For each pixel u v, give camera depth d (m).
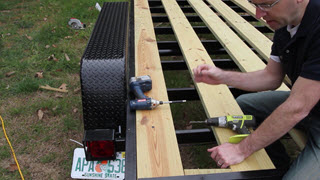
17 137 2.77
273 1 1.25
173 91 2.25
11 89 3.40
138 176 1.35
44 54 4.16
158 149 1.50
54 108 3.12
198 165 2.62
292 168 1.43
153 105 1.75
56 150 2.65
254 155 1.50
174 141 1.55
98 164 1.96
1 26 5.02
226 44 2.56
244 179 1.35
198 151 2.78
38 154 2.60
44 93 3.39
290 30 1.41
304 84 1.22
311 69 1.21
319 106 1.44
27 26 5.04
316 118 1.50
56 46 4.39
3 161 2.52
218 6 3.58
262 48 2.47
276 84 1.79
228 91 1.98
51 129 2.88
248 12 3.46
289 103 1.26
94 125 1.72
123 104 1.69
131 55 2.35
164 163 1.43
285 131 1.31
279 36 1.54
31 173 2.41
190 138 1.83
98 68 1.67
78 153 2.01
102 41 1.99
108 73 1.67
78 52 4.27
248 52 2.44
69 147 2.68
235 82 1.78
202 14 3.27
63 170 2.46
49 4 6.11
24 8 5.93
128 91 1.97
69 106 3.18
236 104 1.85
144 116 1.74
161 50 2.95
